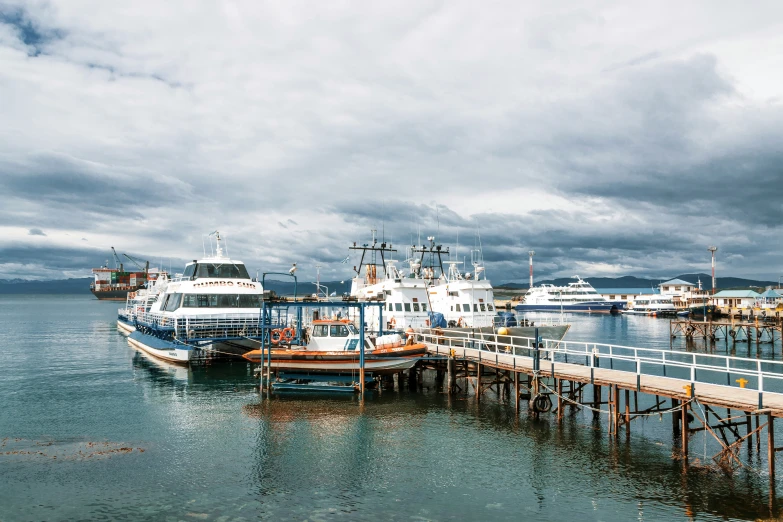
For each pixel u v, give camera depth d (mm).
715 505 15344
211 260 46844
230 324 40812
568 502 15641
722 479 17141
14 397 29562
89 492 16438
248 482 17219
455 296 40812
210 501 15812
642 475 17516
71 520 14648
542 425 23312
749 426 20062
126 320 79625
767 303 102312
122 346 56438
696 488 16500
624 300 151500
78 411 26297
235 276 46969
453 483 17078
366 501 15797
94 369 39438
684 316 113312
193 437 21938
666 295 139500
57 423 24094
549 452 19781
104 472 18062
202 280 44188
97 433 22547
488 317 40594
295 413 25625
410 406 26875
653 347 60000
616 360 47312
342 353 29969
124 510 15234
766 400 17922
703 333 66500
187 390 31188
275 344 34625
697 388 19953
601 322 106250
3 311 154250
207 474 17891
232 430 22875
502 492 16359
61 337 67875
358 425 23500
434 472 17984
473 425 23422
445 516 14805
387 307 40125
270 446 20734
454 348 30953
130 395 30000
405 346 30859
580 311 142875
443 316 40688
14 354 49281
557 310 142125
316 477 17625
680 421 22734
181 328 41000
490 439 21406
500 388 31062
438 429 22828
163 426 23547
